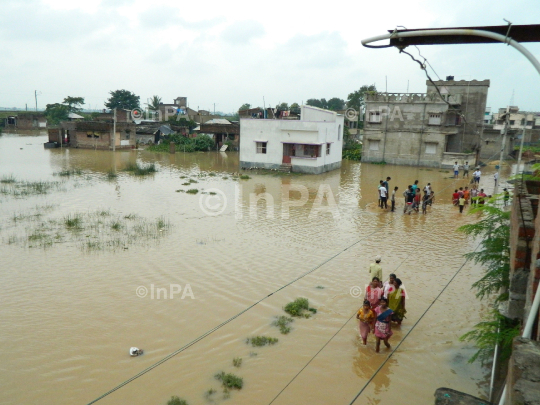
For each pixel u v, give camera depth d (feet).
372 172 123.95
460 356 28.55
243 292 38.37
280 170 120.88
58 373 25.99
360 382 25.73
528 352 11.05
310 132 114.93
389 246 52.90
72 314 33.55
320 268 44.75
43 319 32.65
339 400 24.08
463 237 57.26
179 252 49.01
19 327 31.37
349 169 130.82
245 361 27.71
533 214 24.49
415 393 24.73
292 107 241.55
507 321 22.24
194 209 71.82
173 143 168.66
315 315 34.27
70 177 102.12
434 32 15.57
